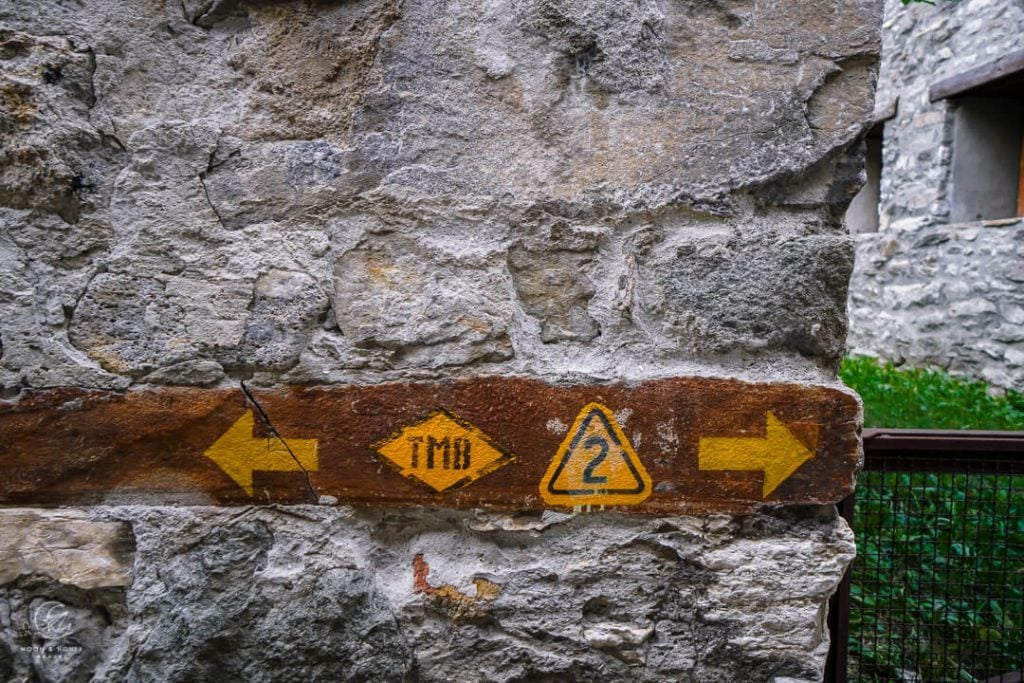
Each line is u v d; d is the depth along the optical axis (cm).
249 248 145
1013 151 597
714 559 146
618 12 143
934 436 180
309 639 146
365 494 148
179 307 145
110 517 147
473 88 145
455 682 150
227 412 146
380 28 144
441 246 146
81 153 143
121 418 146
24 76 141
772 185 146
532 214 146
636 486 147
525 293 147
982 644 230
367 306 146
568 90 145
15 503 147
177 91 144
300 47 145
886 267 678
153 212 144
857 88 144
